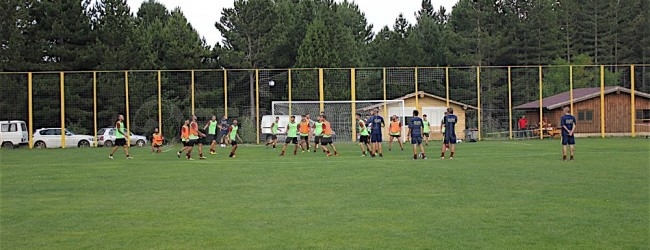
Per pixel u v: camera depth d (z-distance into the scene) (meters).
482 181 17.30
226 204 13.73
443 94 48.50
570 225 10.90
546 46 60.34
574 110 46.78
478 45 58.59
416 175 19.12
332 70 44.84
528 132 44.94
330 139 29.53
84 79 43.44
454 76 48.97
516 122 46.81
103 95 42.53
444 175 19.00
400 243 9.72
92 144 41.91
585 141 39.03
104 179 19.27
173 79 43.47
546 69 59.06
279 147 37.44
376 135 28.38
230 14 56.66
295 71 45.00
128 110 40.72
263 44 56.56
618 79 61.09
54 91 41.81
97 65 48.53
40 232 10.94
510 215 11.91
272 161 25.89
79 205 13.95
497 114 46.91
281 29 58.81
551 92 58.34
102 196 15.37
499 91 48.84
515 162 23.59
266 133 42.09
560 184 16.36
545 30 60.75
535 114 48.69
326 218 11.87
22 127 40.97
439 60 65.69
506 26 60.75
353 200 14.06
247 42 57.00
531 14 60.97
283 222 11.52
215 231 10.80
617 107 47.31
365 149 30.38
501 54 59.56
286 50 59.62
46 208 13.57
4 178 19.89
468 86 48.97
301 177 19.05
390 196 14.61
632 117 43.91
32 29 47.53
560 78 58.56
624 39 63.34
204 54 56.81
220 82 44.12
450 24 70.81
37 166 24.69
